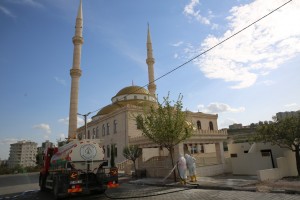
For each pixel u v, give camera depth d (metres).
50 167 17.86
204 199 11.44
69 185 13.26
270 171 17.50
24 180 30.73
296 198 10.68
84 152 14.77
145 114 21.44
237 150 31.48
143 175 24.64
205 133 25.23
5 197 16.19
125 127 37.31
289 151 20.61
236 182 16.33
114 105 48.81
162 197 12.70
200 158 24.55
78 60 48.81
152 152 34.31
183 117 19.50
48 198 14.66
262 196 11.52
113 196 13.86
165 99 19.66
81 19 51.69
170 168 22.27
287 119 19.97
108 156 41.62
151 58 56.44
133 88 50.84
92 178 14.60
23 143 102.62
